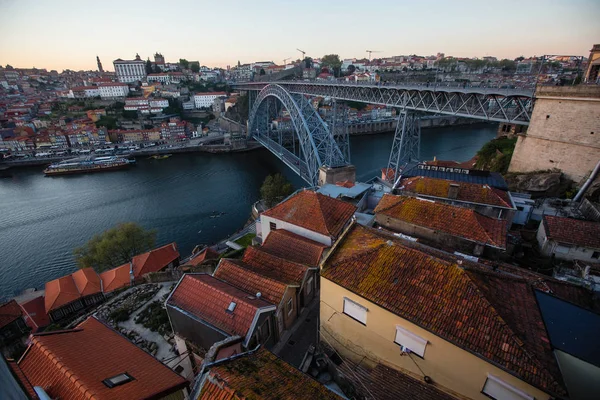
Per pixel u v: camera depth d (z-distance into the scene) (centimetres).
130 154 12550
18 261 5959
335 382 1540
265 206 6725
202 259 3922
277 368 1236
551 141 3597
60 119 15362
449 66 19250
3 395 345
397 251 1582
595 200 3116
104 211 7856
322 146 6962
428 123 14925
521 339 1156
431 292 1376
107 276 4038
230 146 13288
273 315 1809
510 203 2667
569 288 1564
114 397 1020
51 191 9281
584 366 1095
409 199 2462
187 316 1716
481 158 5291
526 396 1091
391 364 1506
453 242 2148
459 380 1274
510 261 2291
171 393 1145
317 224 2695
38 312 3588
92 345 1387
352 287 1495
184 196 8719
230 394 1025
